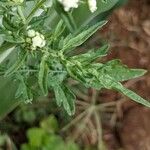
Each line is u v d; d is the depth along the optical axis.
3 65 0.47
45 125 0.97
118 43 1.08
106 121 1.04
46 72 0.39
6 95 0.57
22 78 0.44
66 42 0.40
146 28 1.10
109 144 1.03
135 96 0.41
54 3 0.37
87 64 0.40
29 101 0.44
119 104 1.05
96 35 1.03
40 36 0.39
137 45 1.09
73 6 0.36
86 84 0.41
